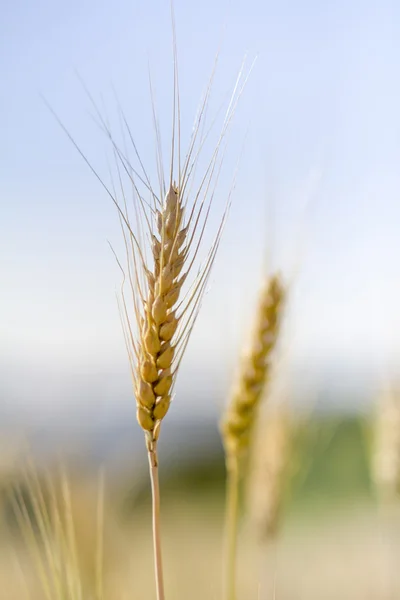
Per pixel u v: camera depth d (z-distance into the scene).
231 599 0.53
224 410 0.54
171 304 0.37
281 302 0.54
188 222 0.38
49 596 0.43
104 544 0.51
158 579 0.38
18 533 0.48
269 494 0.69
